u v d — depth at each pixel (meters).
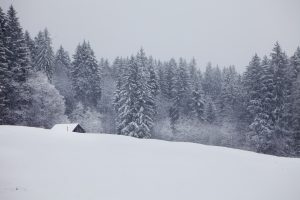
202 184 14.59
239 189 14.30
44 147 20.59
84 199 11.14
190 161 20.09
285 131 60.03
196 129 74.75
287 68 67.69
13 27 58.41
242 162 21.77
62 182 12.90
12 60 55.94
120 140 28.25
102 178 14.05
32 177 13.26
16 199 10.55
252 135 62.94
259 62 68.38
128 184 13.51
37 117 58.53
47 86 61.56
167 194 12.66
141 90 63.09
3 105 49.38
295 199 13.35
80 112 74.50
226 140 72.12
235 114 75.56
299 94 58.88
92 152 20.23
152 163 18.38
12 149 18.81
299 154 57.38
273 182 16.19
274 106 61.91
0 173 13.45
